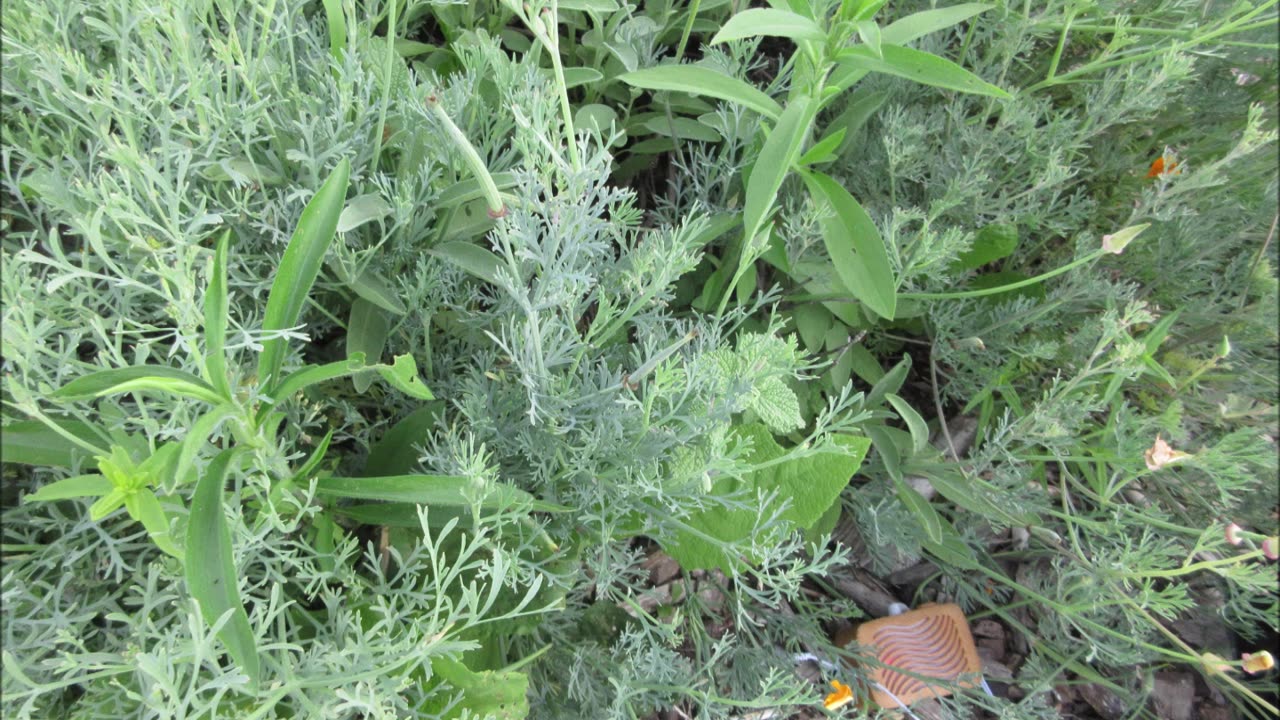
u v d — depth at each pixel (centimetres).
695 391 46
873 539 58
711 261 58
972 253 59
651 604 56
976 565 56
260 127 45
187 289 34
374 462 46
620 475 45
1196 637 65
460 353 50
